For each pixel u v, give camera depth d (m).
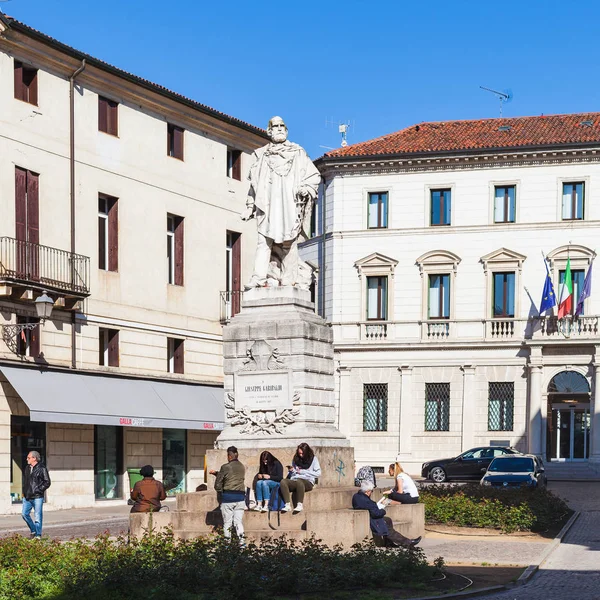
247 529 19.30
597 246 59.78
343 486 21.25
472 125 66.12
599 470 57.31
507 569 18.61
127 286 40.75
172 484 42.22
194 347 44.03
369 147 64.38
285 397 20.97
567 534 25.67
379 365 62.22
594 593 15.80
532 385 59.34
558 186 60.56
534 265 60.69
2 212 35.22
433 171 62.41
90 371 38.28
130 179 41.19
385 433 61.78
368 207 63.53
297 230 22.11
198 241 44.62
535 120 65.31
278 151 22.41
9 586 14.55
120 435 39.75
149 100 42.03
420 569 16.56
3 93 35.53
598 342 58.25
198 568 15.09
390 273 62.53
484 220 61.50
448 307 61.91
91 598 14.26
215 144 45.88
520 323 60.47
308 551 16.22
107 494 38.94
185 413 41.56
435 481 51.25
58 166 37.75
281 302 21.55
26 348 35.69
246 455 20.84
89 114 39.41
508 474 36.59
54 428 36.53
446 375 61.31
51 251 37.06
